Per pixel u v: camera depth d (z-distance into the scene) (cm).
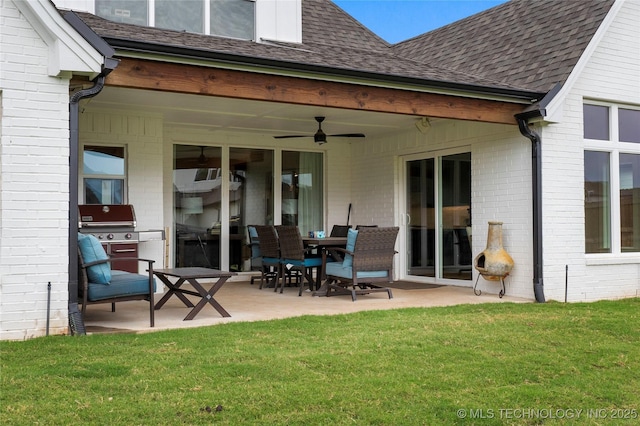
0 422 347
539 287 835
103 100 821
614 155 928
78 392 400
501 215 903
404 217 1132
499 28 1077
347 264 844
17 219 558
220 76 643
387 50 1168
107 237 843
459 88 769
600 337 590
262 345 536
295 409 379
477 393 416
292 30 988
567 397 411
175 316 690
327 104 705
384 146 1159
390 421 362
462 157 995
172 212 1077
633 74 935
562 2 981
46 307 568
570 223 870
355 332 596
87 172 898
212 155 1123
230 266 1135
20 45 560
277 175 1184
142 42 588
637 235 959
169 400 389
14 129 557
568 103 873
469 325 638
